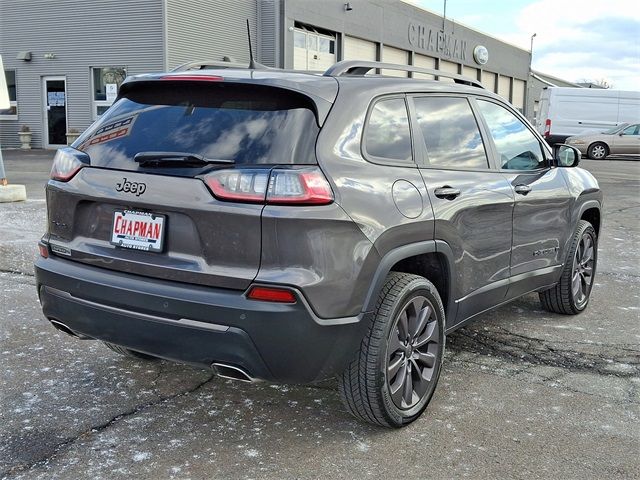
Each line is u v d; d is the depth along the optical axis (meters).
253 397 3.74
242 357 2.84
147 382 3.93
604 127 27.42
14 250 7.24
